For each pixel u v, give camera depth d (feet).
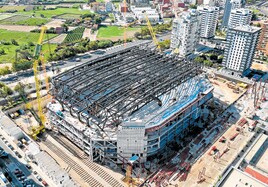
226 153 648.79
